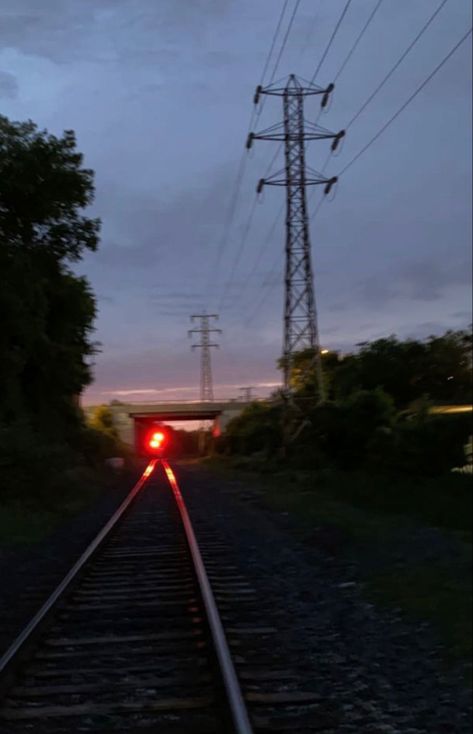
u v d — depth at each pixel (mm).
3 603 11820
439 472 32625
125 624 10117
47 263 35156
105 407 116750
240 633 9516
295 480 39094
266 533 20234
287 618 10492
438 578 13500
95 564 15156
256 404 84750
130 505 28688
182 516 22984
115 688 7406
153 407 117188
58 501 27750
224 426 115000
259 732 6332
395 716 6859
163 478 52094
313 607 11242
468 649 8977
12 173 32031
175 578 13641
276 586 12812
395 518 23625
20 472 25859
